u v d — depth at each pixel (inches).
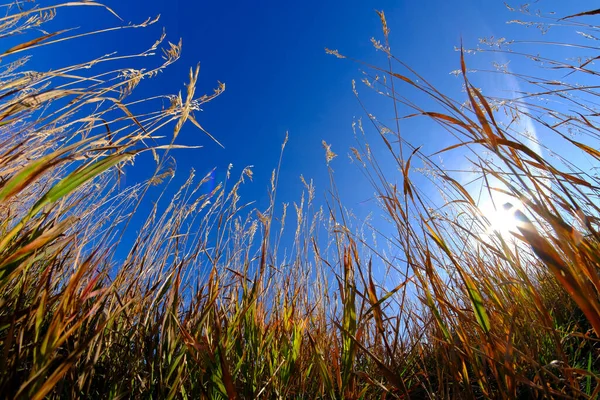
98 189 30.5
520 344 21.1
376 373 27.6
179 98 20.9
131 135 18.2
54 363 17.8
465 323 21.6
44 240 13.6
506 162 13.8
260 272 29.6
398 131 21.6
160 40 23.7
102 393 19.9
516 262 17.9
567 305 29.6
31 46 17.4
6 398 13.3
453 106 16.6
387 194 23.0
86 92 18.6
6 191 12.2
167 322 23.8
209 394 21.1
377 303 22.0
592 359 23.4
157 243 30.3
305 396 27.5
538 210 13.0
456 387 19.0
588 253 12.4
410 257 20.7
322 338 30.7
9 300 19.1
